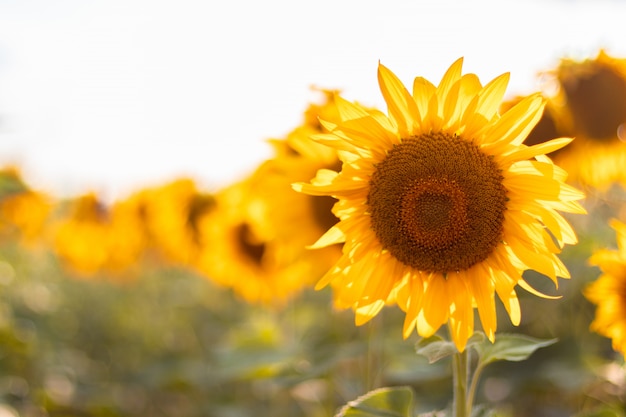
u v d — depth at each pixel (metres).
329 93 1.70
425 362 1.98
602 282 1.65
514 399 2.12
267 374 1.93
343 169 1.43
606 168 1.81
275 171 1.83
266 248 2.17
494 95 1.38
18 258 3.36
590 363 2.02
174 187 2.72
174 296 3.64
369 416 1.44
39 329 3.08
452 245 1.42
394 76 1.38
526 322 2.22
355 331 2.21
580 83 1.75
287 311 2.62
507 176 1.40
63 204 3.34
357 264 1.44
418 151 1.41
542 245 1.39
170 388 2.61
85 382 2.86
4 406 2.22
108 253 3.22
